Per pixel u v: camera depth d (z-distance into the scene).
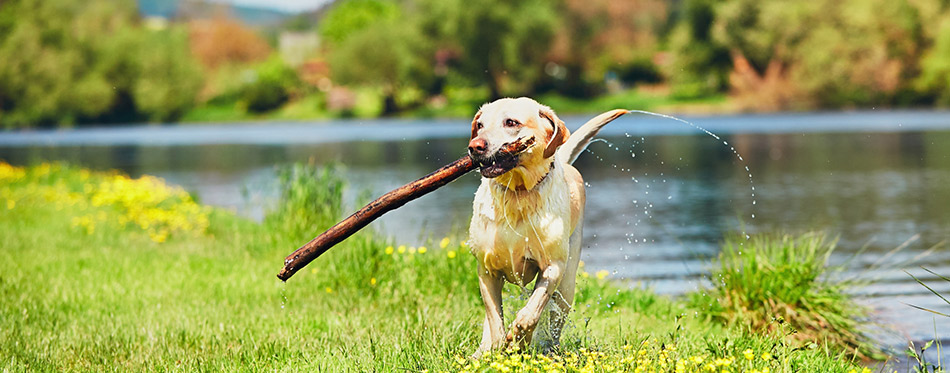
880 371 5.92
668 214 14.48
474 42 63.16
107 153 35.25
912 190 17.00
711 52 62.09
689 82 63.28
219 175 24.17
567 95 65.44
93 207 13.30
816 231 12.30
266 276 8.36
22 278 7.83
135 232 11.27
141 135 52.72
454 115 65.88
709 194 17.33
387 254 8.05
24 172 17.92
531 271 5.32
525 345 5.04
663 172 22.38
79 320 6.52
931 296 8.04
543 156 4.98
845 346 6.46
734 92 59.78
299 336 6.10
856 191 17.09
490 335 5.16
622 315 6.98
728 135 37.38
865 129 38.72
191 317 6.62
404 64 66.12
